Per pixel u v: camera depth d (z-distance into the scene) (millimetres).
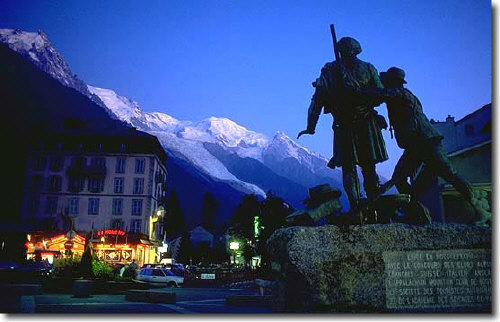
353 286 5074
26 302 10000
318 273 5082
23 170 60156
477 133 22516
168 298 12250
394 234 5258
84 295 13789
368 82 6051
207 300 14836
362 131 6062
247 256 36969
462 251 5219
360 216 5430
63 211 56344
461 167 19047
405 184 6133
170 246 81250
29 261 23094
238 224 36250
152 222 59625
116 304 10953
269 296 11703
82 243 41156
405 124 5867
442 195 18719
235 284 28922
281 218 33250
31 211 56125
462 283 5152
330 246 5184
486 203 5730
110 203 57031
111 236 48031
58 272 17609
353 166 5969
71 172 56781
